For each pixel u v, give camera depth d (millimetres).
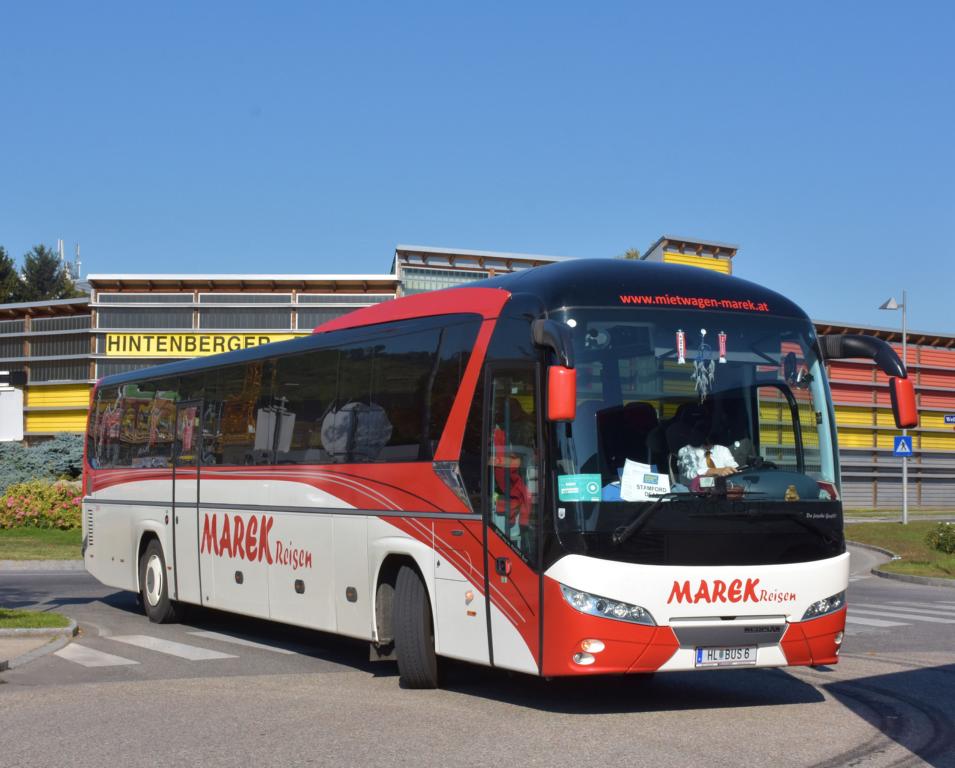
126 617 16953
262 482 13312
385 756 7621
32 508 31625
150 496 16406
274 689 10453
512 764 7355
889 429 48281
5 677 11219
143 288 38375
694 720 8891
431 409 10312
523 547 8922
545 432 8773
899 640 14469
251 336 37750
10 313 39875
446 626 9844
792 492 9094
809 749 7820
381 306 11734
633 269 9602
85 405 38406
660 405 8984
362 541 11203
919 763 7402
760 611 8805
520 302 9375
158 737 8297
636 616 8477
